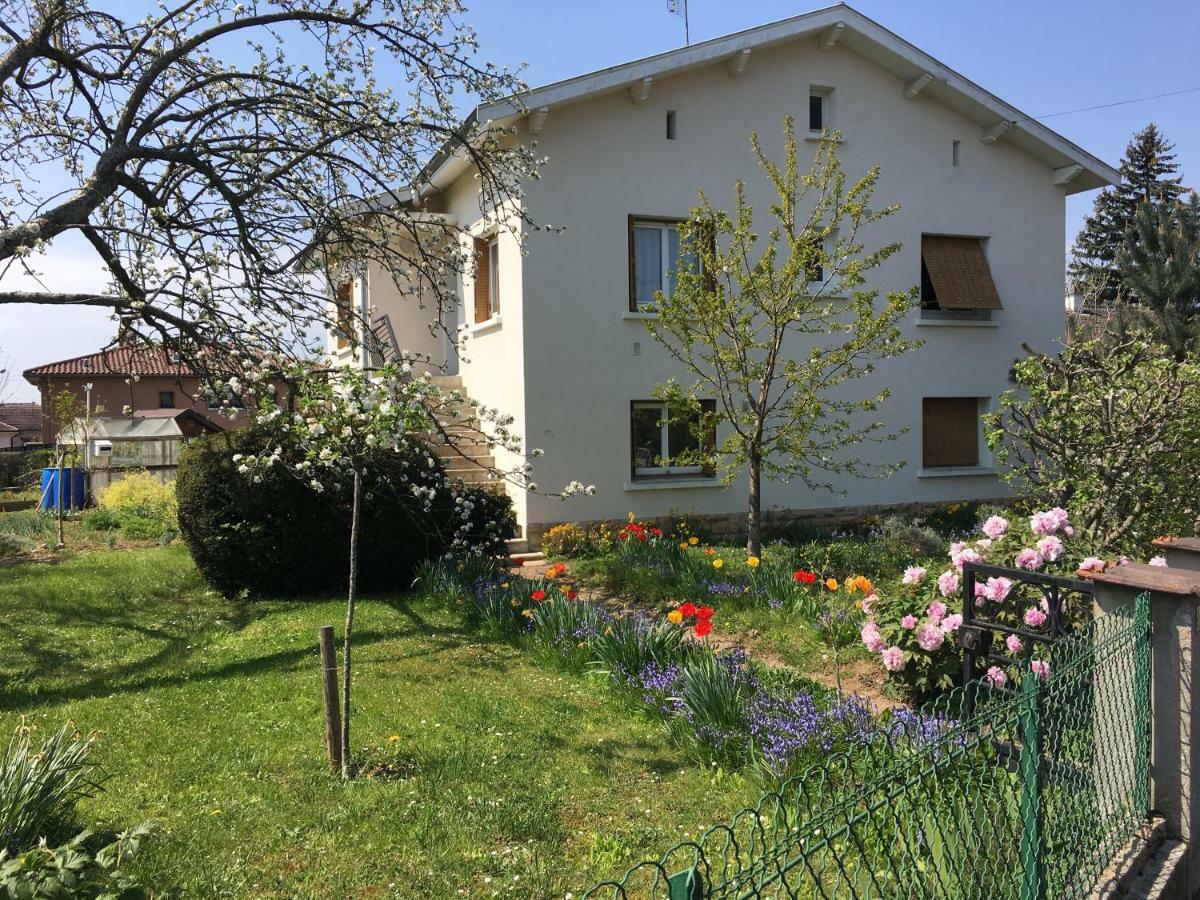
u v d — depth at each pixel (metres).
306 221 7.83
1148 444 7.51
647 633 6.46
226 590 9.10
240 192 7.55
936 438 14.53
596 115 12.01
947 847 2.78
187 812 4.05
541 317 11.77
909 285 13.91
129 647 7.19
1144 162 36.84
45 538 13.38
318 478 8.59
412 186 8.43
